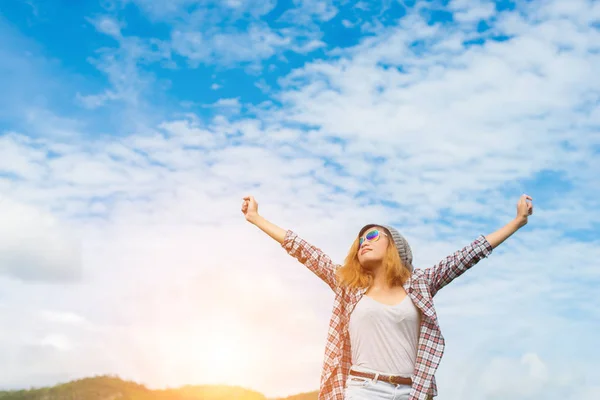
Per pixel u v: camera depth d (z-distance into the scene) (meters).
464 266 4.35
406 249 4.56
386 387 4.10
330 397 4.26
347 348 4.40
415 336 4.25
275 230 4.81
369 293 4.45
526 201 4.32
